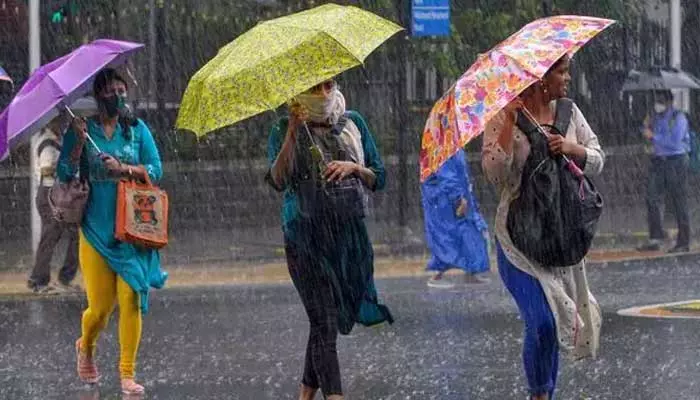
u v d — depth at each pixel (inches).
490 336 976.9
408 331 1008.9
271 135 669.3
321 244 655.1
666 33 2129.7
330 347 658.2
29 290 1331.2
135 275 776.3
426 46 1886.1
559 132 613.0
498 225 616.1
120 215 766.5
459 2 1909.4
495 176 609.3
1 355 940.6
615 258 1579.7
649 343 926.4
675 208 1648.6
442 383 796.6
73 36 1905.8
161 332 1037.8
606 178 2021.4
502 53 582.6
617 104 2095.2
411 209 1898.4
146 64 1935.3
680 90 1898.4
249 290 1328.7
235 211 1900.8
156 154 797.2
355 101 1964.8
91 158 773.9
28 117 748.0
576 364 847.7
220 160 1940.2
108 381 828.0
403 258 1620.3
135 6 1921.8
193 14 1940.2
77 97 786.8
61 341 1005.8
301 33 625.0
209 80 615.2
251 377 835.4
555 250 606.5
